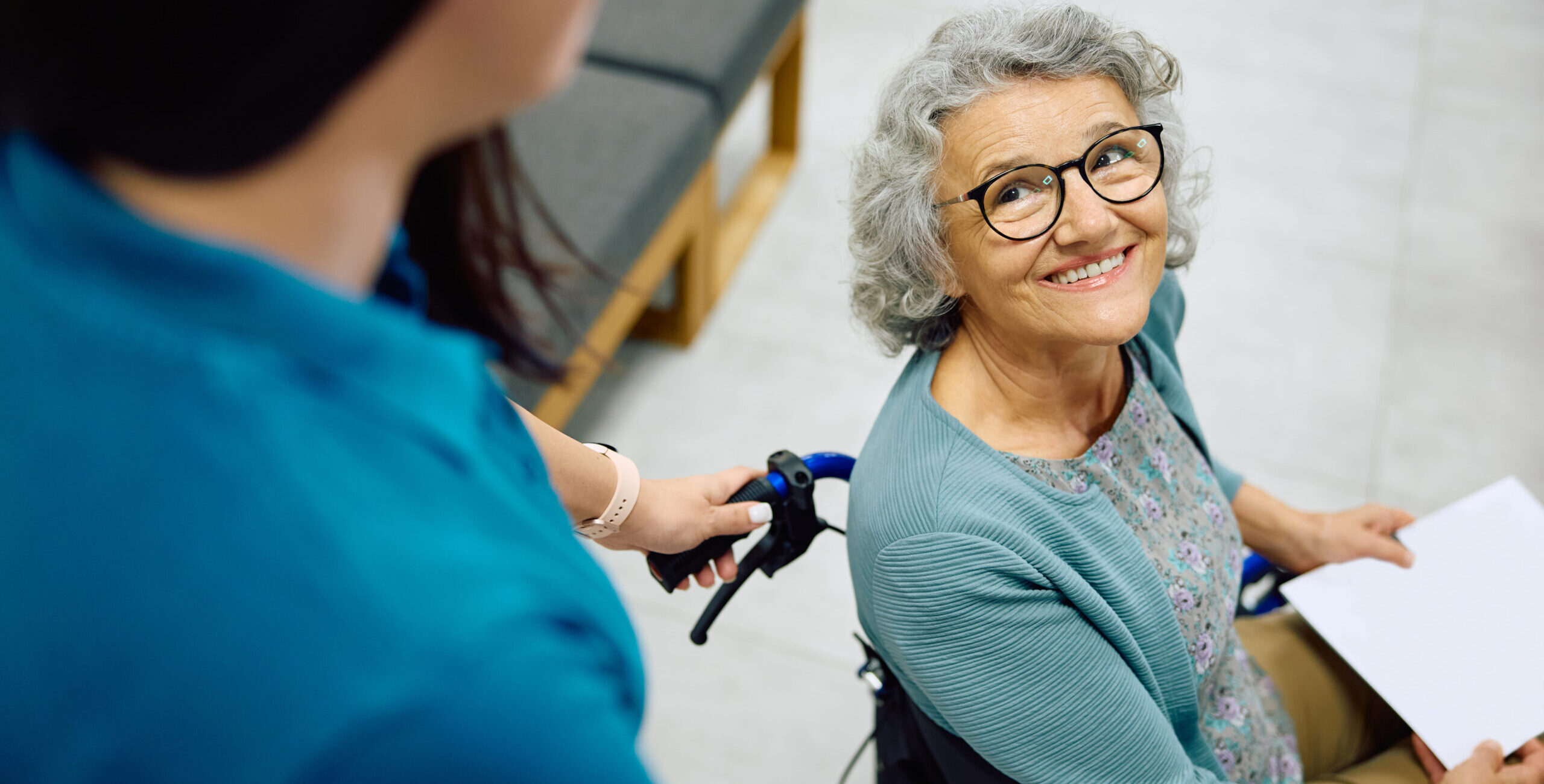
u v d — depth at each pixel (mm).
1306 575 1312
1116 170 932
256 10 272
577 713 354
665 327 2596
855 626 2166
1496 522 1323
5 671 319
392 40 297
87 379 305
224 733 315
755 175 3008
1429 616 1263
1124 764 988
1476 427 2520
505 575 346
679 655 2113
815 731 2031
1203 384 2584
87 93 280
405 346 348
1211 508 1166
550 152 2123
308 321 319
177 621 308
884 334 1088
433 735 317
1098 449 1060
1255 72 3389
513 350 618
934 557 930
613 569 2219
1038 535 975
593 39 2391
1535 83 3402
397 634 314
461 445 362
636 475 914
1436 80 3398
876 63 3389
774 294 2758
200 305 309
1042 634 949
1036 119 912
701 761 1990
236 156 298
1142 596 1028
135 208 311
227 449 304
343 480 321
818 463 1062
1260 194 3021
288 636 310
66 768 326
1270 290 2785
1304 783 1293
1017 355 1025
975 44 920
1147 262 975
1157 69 958
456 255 554
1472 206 3023
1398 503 2375
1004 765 996
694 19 2428
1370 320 2729
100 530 306
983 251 950
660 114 2221
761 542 1028
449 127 346
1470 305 2771
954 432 987
